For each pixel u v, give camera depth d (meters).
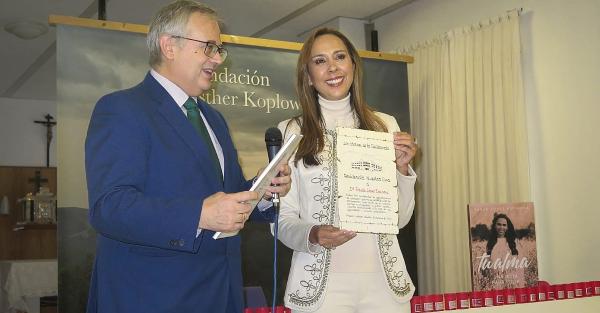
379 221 1.92
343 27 5.88
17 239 8.83
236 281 1.71
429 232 5.31
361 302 1.96
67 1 5.07
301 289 1.95
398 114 4.76
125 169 1.48
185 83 1.72
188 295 1.56
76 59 3.74
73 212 3.65
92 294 1.64
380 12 5.77
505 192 4.52
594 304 3.30
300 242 1.89
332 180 2.04
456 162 4.99
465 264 4.89
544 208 4.28
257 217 1.98
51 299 7.39
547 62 4.26
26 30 5.66
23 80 8.11
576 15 4.03
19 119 9.28
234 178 1.84
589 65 3.94
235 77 4.24
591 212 3.92
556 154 4.19
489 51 4.65
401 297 1.99
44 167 9.12
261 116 4.29
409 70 5.55
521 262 3.26
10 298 7.09
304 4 5.41
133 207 1.41
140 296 1.53
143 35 3.91
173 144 1.60
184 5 1.73
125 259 1.56
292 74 4.41
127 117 1.54
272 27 6.00
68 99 3.70
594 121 3.90
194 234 1.42
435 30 5.30
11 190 8.90
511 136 4.46
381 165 1.98
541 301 3.19
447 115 5.07
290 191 2.05
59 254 3.61
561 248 4.14
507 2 4.59
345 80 2.16
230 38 4.20
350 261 1.95
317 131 2.09
